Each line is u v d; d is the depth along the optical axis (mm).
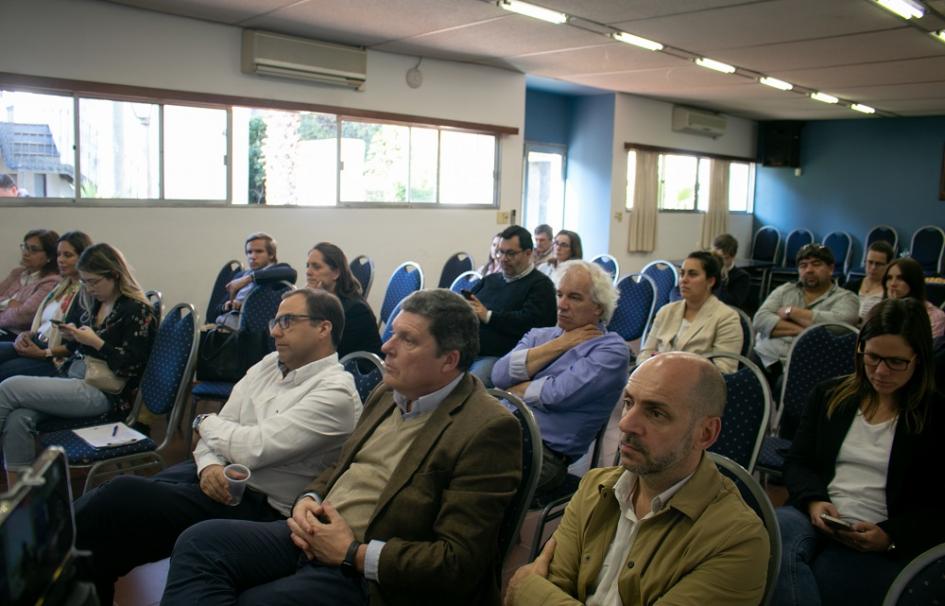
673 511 1284
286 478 1955
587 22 4902
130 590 2238
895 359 1779
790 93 7867
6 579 802
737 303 4984
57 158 4469
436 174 6652
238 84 5148
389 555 1451
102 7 4461
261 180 5457
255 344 3408
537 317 3375
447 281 5734
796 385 2707
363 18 4867
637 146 8688
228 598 1479
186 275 5078
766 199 11250
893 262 3424
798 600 1547
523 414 1705
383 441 1707
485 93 6797
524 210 8633
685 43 5461
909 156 9828
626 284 4320
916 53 5578
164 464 2570
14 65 4164
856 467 1891
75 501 1834
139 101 4785
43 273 4020
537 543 2135
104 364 2803
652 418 1262
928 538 1680
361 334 3270
